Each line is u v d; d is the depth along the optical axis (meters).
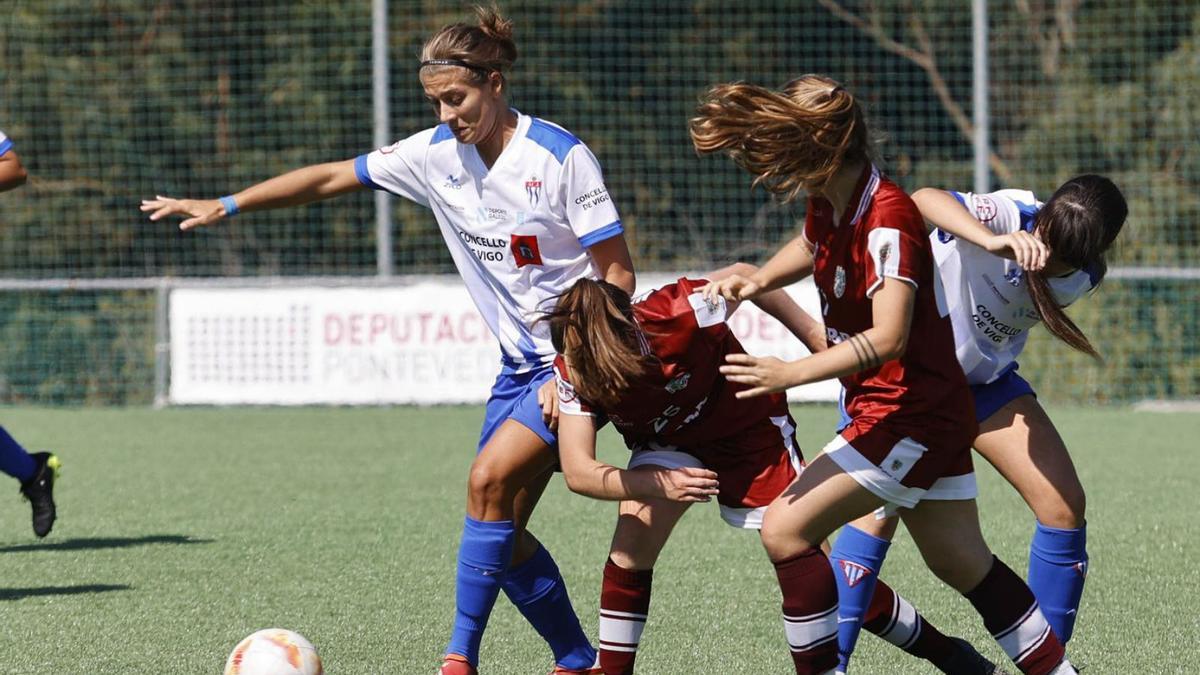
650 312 13.30
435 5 63.66
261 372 46.06
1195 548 21.91
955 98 70.25
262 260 66.12
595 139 64.44
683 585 19.34
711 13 66.94
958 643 14.64
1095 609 17.80
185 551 21.92
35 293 56.50
